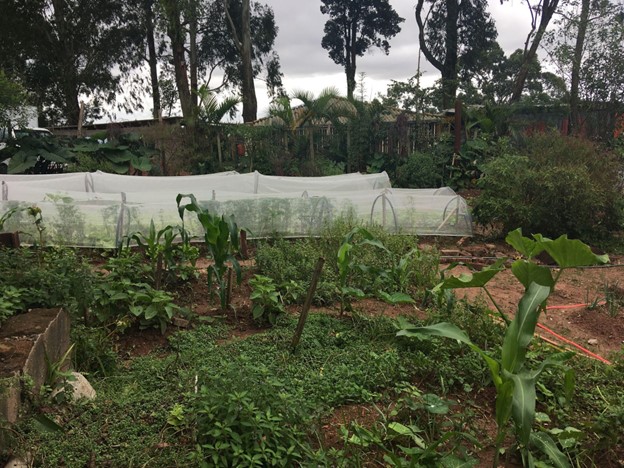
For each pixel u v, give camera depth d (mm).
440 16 28062
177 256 5973
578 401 3301
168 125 15750
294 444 2600
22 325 3059
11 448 2381
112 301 4043
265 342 3914
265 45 29219
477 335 4027
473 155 13039
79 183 9219
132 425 2678
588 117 13570
